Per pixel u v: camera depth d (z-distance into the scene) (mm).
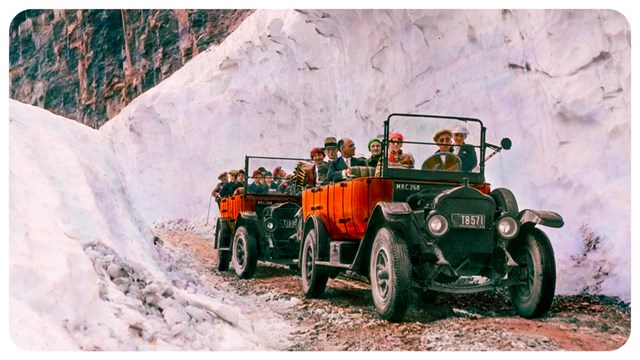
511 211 5008
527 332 4590
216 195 9977
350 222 5492
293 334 4730
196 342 4066
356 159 6426
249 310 5633
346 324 4922
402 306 4605
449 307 5477
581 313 5410
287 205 7824
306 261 6211
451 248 4863
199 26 18875
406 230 4902
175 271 5742
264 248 7656
